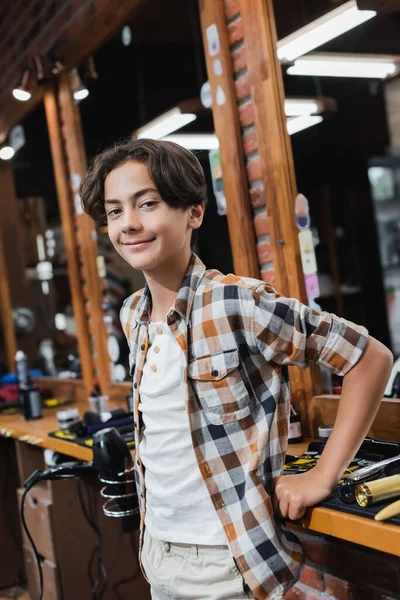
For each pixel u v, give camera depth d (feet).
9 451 10.91
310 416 6.37
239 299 4.10
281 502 4.03
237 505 4.04
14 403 11.60
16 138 13.14
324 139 7.68
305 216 6.66
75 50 10.44
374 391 3.95
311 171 7.13
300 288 6.49
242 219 6.95
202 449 4.16
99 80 10.07
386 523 3.67
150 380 4.47
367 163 9.14
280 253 6.60
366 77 7.58
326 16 6.77
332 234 7.72
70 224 11.25
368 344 4.00
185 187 4.34
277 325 3.99
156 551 4.50
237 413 4.10
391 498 3.90
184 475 4.27
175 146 4.48
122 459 6.11
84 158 10.80
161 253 4.32
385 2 6.59
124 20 9.10
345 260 8.09
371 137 8.63
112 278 10.52
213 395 4.14
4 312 14.84
